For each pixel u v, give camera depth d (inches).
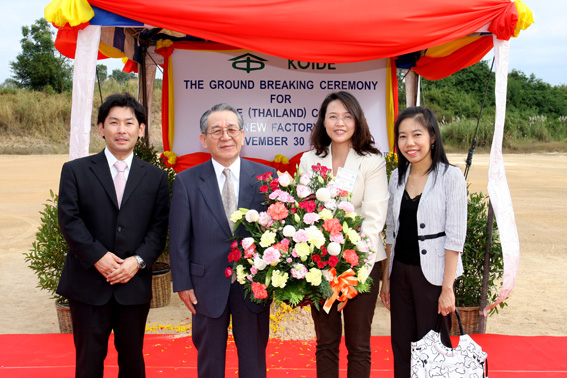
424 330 116.6
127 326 115.8
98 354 114.2
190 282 109.9
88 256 108.7
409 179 119.8
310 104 232.1
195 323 112.1
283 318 187.3
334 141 119.3
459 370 106.1
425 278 114.9
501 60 168.2
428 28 160.1
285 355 157.9
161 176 120.8
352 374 113.3
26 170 742.5
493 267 196.2
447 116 1358.3
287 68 230.4
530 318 201.6
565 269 272.5
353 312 112.8
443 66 242.5
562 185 591.5
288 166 232.8
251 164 116.9
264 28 157.0
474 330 181.5
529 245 321.1
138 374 118.7
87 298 111.6
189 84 230.7
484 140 1198.9
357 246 103.8
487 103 1422.2
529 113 1421.0
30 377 140.8
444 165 114.5
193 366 149.9
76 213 111.1
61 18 151.9
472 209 185.0
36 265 191.2
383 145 235.1
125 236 113.7
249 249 100.5
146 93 254.2
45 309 211.2
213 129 109.0
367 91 232.8
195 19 155.9
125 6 155.1
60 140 1227.2
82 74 159.5
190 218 111.3
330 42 159.6
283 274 98.6
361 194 117.1
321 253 101.0
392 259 121.6
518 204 464.4
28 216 403.2
